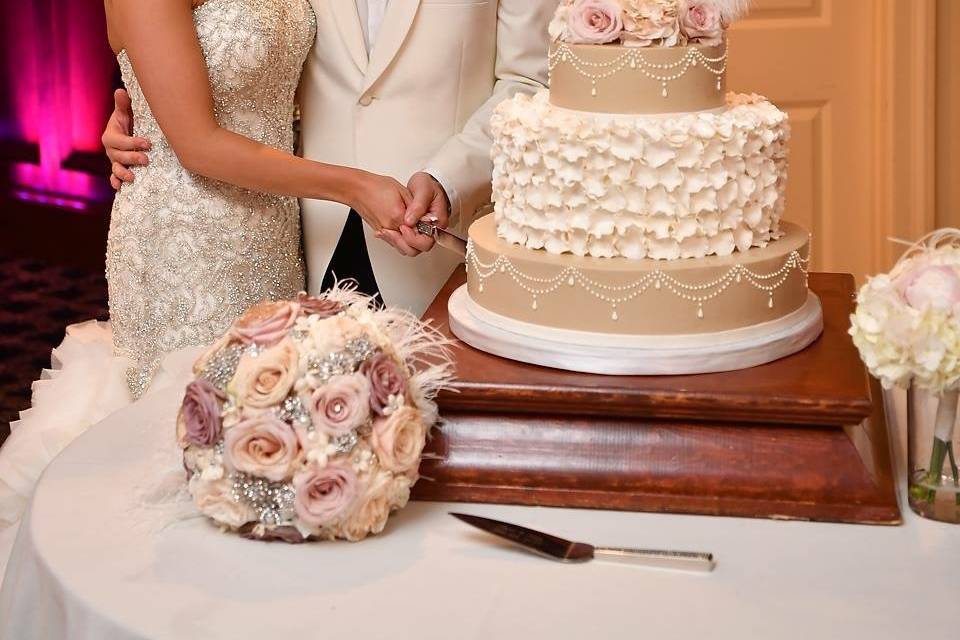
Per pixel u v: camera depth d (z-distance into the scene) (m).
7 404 4.63
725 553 1.44
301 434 1.43
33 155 6.61
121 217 2.41
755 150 1.67
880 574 1.38
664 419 1.60
